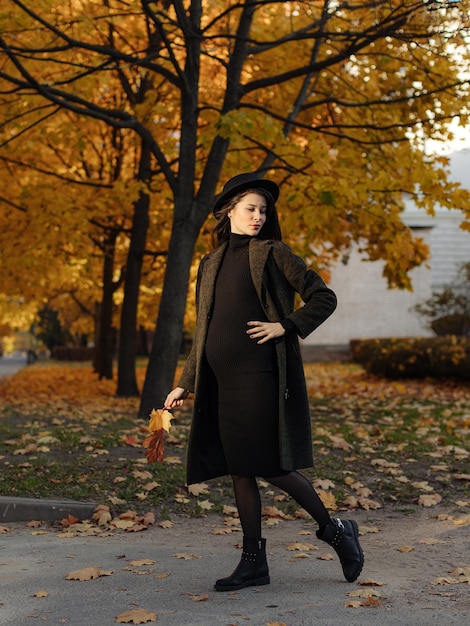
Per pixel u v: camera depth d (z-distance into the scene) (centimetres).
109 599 333
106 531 511
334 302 346
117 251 1664
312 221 912
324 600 327
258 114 933
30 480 595
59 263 1497
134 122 963
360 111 1049
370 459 722
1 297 1983
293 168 962
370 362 1744
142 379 2014
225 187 366
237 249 357
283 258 347
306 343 2903
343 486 634
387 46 987
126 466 654
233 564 403
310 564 408
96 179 1377
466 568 390
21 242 1201
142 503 574
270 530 519
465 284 2219
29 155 1269
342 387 1527
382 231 1034
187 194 992
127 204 1166
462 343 1573
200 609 316
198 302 362
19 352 8175
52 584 359
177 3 843
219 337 344
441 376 1573
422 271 2903
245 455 338
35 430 862
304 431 342
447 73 948
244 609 314
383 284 2906
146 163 1291
